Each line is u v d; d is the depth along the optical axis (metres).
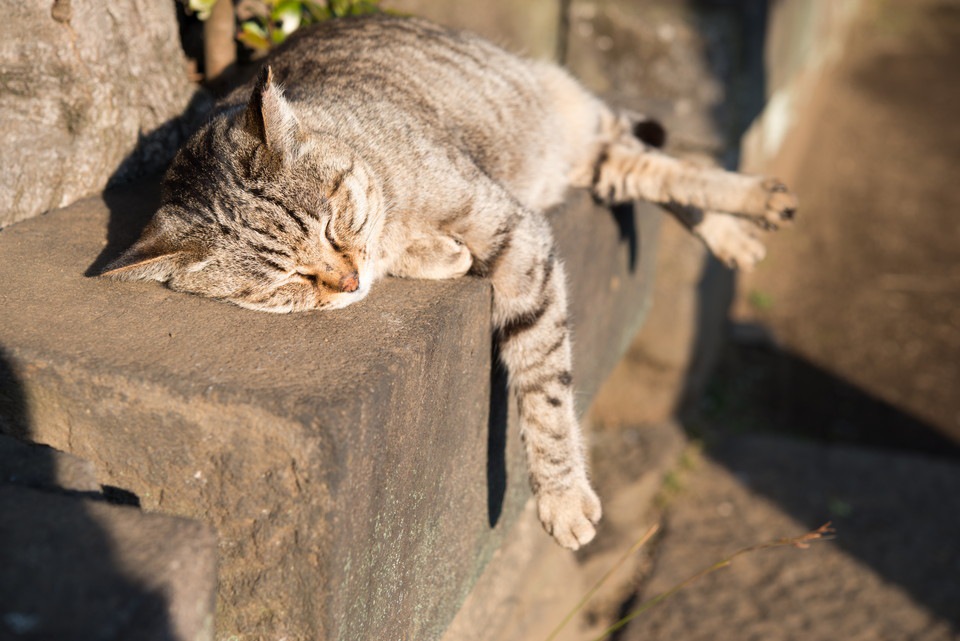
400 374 0.64
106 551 0.55
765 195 0.91
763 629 1.11
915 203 2.19
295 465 0.60
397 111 0.80
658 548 1.22
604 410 1.42
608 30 1.33
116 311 0.67
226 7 0.92
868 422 1.53
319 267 0.71
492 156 0.87
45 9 0.79
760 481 1.34
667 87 1.33
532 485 0.78
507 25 1.33
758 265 1.93
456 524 0.76
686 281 1.35
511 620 1.01
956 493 1.33
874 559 1.21
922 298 1.84
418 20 0.98
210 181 0.73
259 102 0.70
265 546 0.63
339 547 0.62
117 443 0.63
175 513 0.64
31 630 0.52
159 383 0.61
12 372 0.63
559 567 1.12
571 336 0.85
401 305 0.71
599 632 1.13
